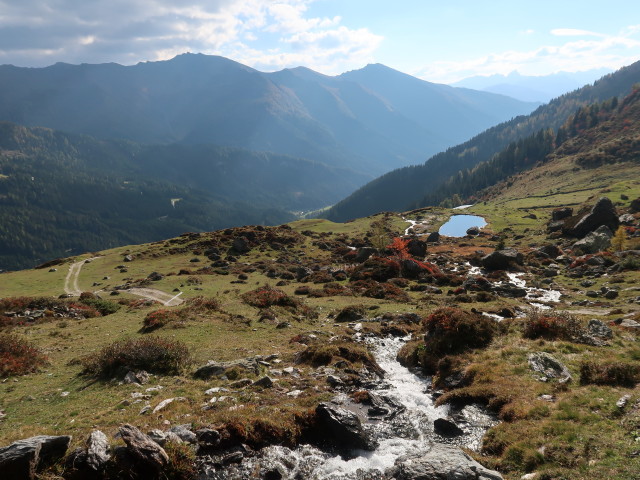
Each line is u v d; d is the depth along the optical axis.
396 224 146.12
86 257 90.38
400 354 26.08
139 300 50.66
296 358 24.38
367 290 51.78
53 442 11.16
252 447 13.86
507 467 12.42
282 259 87.88
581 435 12.76
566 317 25.91
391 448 14.37
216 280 65.88
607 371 16.77
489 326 25.89
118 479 10.88
